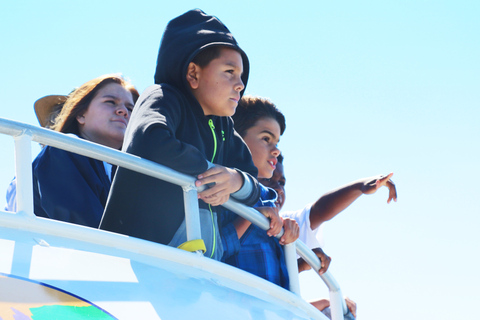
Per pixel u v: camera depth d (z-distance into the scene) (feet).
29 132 9.91
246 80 15.34
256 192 13.29
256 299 11.33
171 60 14.06
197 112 14.08
